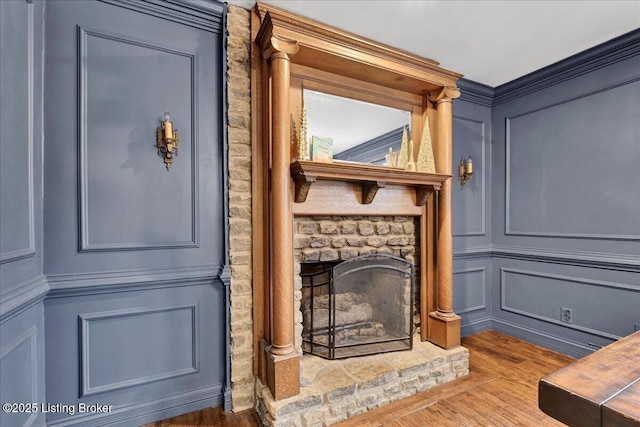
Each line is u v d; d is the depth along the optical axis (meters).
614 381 0.79
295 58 2.01
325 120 2.20
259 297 1.95
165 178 1.80
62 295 1.56
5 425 1.19
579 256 2.51
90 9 1.62
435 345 2.40
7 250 1.20
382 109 2.42
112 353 1.68
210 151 1.92
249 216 1.96
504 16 1.98
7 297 1.17
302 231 2.15
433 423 1.75
